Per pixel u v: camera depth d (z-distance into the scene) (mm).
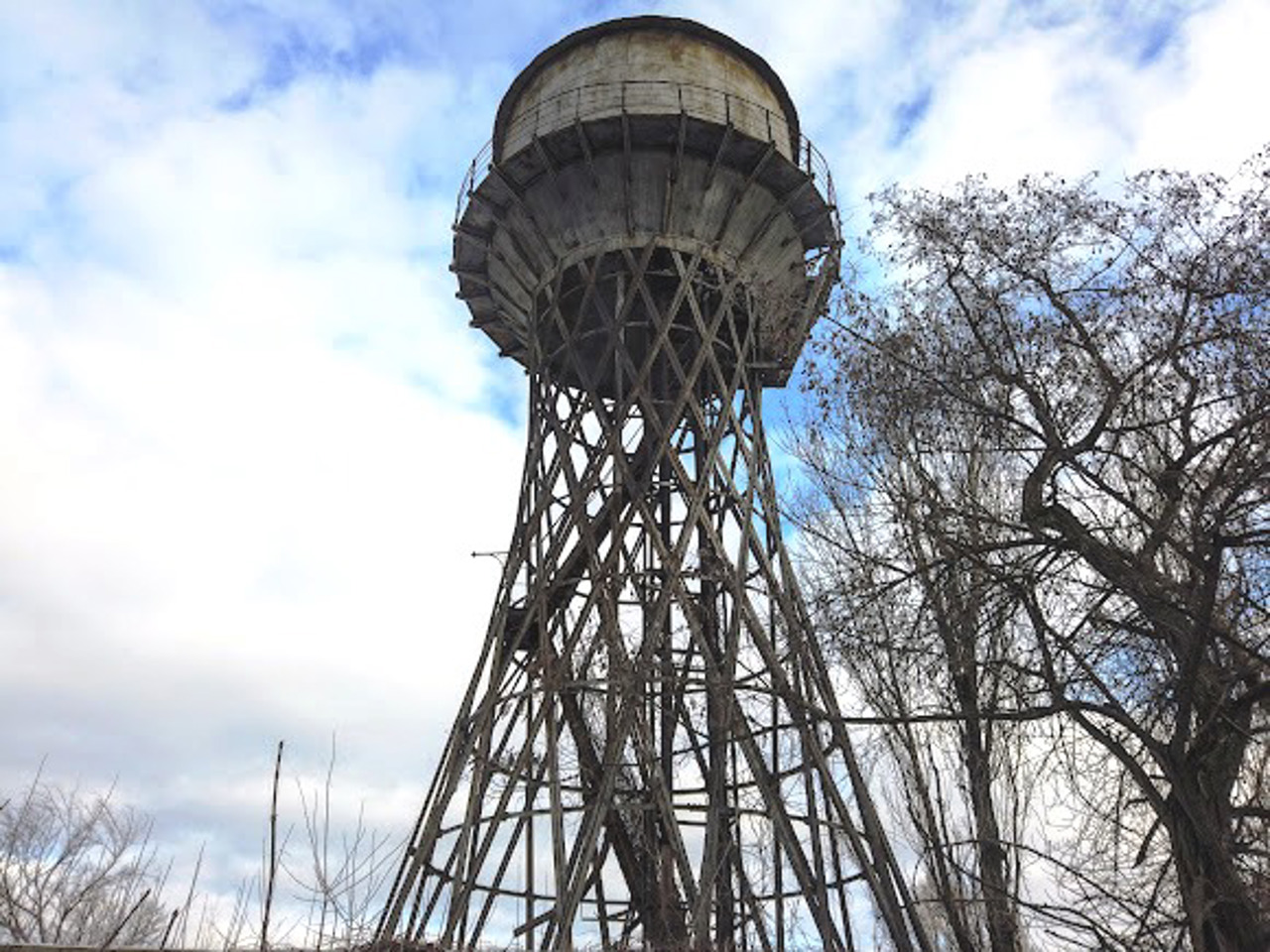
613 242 20812
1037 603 12055
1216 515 10188
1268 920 10023
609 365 22094
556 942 14938
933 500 12180
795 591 18531
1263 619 10703
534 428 21281
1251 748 12297
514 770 17062
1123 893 11828
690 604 17859
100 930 14297
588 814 16891
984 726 16484
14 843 14234
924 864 16062
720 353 21781
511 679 19109
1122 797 12266
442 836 17609
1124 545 12164
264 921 8289
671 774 18156
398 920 16781
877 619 13031
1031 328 11758
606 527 20062
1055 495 11492
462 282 24109
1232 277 10703
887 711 16984
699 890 15727
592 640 18078
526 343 22906
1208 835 9898
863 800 17094
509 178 21484
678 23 22391
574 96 21641
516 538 20609
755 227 21469
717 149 20938
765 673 17938
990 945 15203
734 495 19609
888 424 12562
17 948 11062
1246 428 10273
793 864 16438
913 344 12375
